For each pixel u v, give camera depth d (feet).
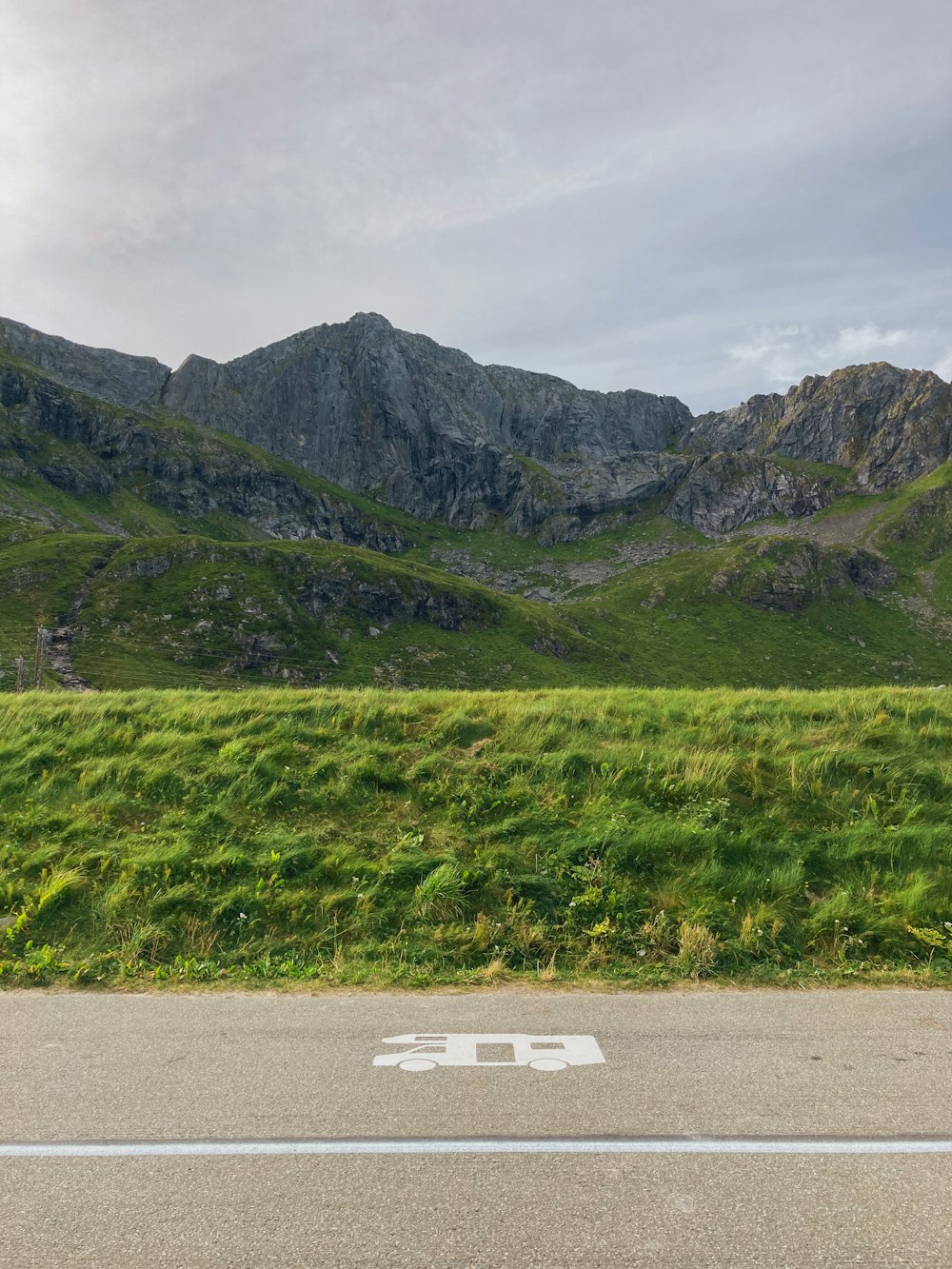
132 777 38.81
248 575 464.65
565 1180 13.10
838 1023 19.70
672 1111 15.26
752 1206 12.48
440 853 31.19
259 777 38.37
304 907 28.07
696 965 23.79
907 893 27.89
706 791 35.99
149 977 23.57
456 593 512.63
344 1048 18.16
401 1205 12.48
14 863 31.04
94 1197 12.80
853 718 45.98
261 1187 13.00
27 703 51.16
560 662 464.24
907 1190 12.96
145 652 367.66
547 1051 17.93
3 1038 18.98
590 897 27.99
